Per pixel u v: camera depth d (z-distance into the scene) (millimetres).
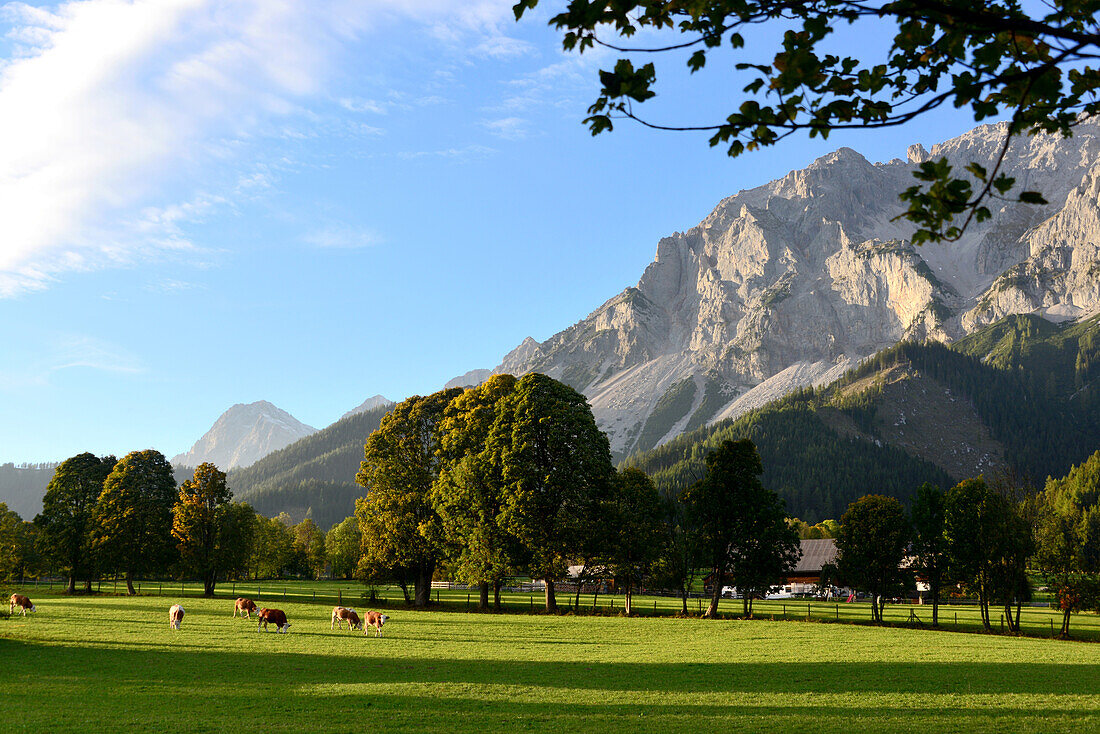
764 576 60656
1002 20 4422
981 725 20469
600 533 62031
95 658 34344
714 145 5688
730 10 4945
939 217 4859
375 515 71375
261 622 48125
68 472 94250
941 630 56938
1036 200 4535
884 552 62125
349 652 36875
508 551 60531
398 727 19906
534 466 62250
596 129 5672
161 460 92938
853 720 21109
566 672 30469
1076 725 20469
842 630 50844
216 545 83938
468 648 38812
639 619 58594
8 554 61812
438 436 72375
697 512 62688
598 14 5141
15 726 19719
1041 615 78312
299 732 19109
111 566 86375
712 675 29797
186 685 26984
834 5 4910
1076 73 5035
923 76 5559
